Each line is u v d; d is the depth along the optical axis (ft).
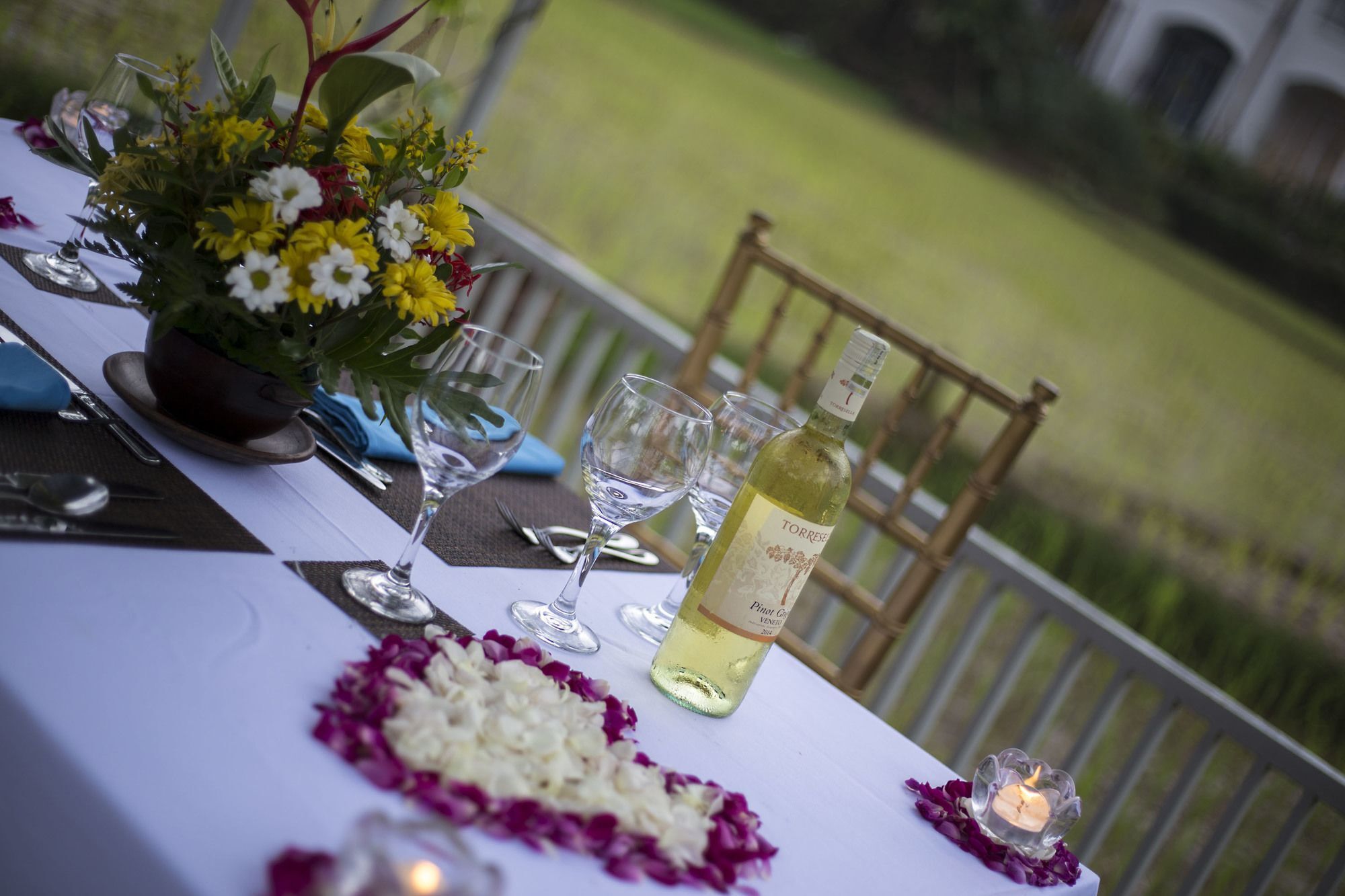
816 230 35.09
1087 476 28.04
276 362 2.73
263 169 2.66
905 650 7.18
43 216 4.09
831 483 2.77
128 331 3.59
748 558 2.84
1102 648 6.44
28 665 1.84
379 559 2.91
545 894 1.86
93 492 2.43
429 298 2.72
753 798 2.63
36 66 11.21
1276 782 14.16
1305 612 23.45
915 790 3.15
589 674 2.82
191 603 2.27
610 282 26.66
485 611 2.91
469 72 8.73
